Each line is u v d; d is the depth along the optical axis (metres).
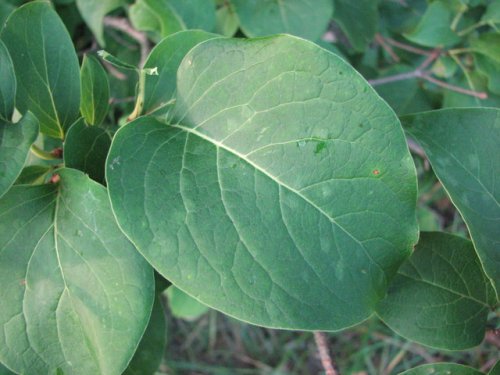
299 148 0.16
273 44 0.16
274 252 0.15
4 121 0.17
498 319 0.21
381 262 0.16
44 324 0.17
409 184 0.16
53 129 0.19
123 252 0.16
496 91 0.29
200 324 0.49
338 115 0.16
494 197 0.18
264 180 0.16
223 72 0.17
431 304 0.19
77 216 0.17
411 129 0.18
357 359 0.46
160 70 0.19
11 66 0.17
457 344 0.19
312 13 0.27
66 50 0.19
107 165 0.15
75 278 0.17
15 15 0.18
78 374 0.17
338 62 0.16
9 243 0.17
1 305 0.17
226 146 0.16
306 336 0.49
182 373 0.49
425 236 0.20
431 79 0.31
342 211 0.16
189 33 0.19
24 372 0.17
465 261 0.19
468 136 0.18
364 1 0.30
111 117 0.29
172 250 0.15
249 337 0.49
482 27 0.30
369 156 0.16
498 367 0.18
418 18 0.35
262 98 0.16
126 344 0.16
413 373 0.19
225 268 0.15
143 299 0.16
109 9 0.29
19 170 0.16
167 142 0.17
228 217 0.16
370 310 0.16
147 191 0.15
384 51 0.36
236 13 0.27
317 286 0.15
